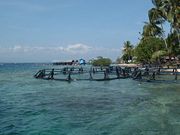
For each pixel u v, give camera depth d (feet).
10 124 50.24
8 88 116.67
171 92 94.94
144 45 273.54
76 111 62.44
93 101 77.36
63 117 56.03
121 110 63.21
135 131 45.44
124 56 431.02
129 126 48.62
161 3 207.10
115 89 108.17
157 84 124.06
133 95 89.30
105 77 151.53
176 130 45.78
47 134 43.60
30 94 95.40
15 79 170.40
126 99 80.53
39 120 53.42
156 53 239.50
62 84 133.39
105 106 68.74
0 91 105.40
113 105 70.08
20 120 53.52
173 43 227.61
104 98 83.20
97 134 43.75
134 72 161.48
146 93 93.61
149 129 46.52
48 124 50.16
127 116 56.70
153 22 237.25
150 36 273.54
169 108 64.95
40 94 94.99
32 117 56.34
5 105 71.67
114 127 47.88
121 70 181.57
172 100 77.20
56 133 44.19
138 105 69.62
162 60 256.11
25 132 44.78
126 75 165.27
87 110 63.62
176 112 60.18
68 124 50.08
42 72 178.50
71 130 45.98
